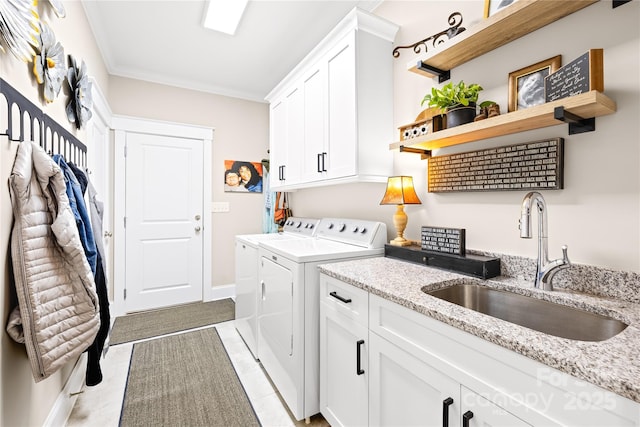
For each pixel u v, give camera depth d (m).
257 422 1.57
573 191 1.12
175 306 3.33
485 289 1.24
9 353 1.06
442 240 1.48
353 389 1.29
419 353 0.96
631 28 0.99
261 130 3.87
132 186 3.15
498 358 0.74
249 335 2.31
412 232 1.81
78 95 1.79
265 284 1.99
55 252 1.18
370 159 1.83
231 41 2.63
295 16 2.30
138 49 2.74
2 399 1.01
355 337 1.28
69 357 1.17
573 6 1.09
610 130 1.03
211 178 3.54
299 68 2.33
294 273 1.57
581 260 1.10
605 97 0.93
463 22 1.53
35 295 1.07
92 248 1.39
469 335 0.81
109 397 1.75
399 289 1.11
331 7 2.20
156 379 1.94
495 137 1.36
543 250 1.10
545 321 1.06
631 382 0.53
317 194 2.88
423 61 1.51
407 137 1.72
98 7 2.17
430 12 1.72
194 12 2.25
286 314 1.66
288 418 1.61
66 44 1.67
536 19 1.16
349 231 2.05
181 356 2.23
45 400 1.36
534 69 1.23
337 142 1.94
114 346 2.38
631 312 0.88
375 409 1.16
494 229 1.38
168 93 3.34
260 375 1.99
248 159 3.78
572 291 1.09
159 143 3.28
